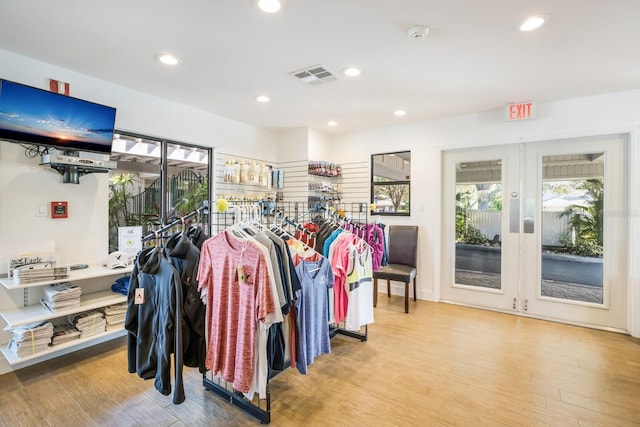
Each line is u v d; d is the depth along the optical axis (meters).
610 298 3.43
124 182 3.34
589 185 3.54
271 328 1.85
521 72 2.81
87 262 2.95
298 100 3.54
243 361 1.73
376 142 4.83
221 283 1.83
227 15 1.97
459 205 4.31
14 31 2.15
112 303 2.79
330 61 2.61
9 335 2.55
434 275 4.39
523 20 2.03
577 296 3.60
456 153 4.31
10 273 2.45
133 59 2.56
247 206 2.25
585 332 3.37
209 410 2.07
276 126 4.63
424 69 2.76
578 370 2.57
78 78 2.81
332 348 2.96
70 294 2.57
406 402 2.14
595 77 2.91
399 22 2.06
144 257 1.87
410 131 4.54
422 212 4.47
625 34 2.18
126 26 2.09
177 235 1.99
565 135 3.53
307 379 2.42
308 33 2.19
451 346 3.01
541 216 3.79
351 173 5.07
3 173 2.49
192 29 2.13
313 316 2.11
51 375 2.49
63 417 2.00
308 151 4.70
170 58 2.55
